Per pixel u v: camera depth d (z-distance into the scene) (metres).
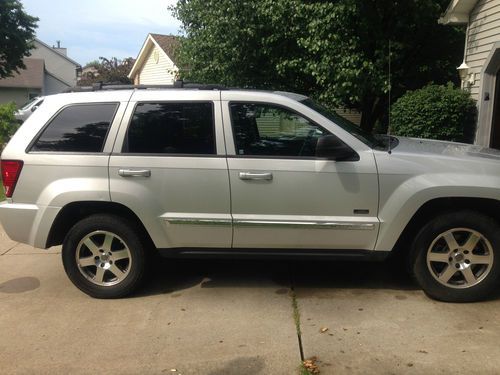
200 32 13.74
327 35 11.77
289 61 12.67
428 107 9.93
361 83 11.60
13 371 3.50
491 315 4.14
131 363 3.56
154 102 4.57
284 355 3.60
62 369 3.52
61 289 4.96
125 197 4.46
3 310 4.50
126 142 4.53
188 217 4.46
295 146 4.43
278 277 5.11
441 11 12.66
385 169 4.27
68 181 4.52
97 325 4.16
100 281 4.69
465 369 3.35
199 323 4.14
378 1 11.75
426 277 4.39
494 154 4.50
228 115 4.49
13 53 32.75
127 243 4.61
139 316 4.31
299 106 4.46
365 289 4.75
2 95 42.91
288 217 4.39
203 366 3.49
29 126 4.68
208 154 4.45
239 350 3.69
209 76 13.77
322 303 4.45
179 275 5.23
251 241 4.48
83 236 4.63
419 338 3.78
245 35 12.82
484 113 10.04
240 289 4.83
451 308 4.29
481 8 10.15
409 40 13.38
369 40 12.27
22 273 5.42
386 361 3.48
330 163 4.31
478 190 4.17
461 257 4.36
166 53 28.03
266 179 4.35
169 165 4.44
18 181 4.58
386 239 4.35
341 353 3.60
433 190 4.21
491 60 9.72
